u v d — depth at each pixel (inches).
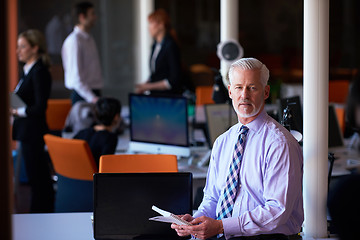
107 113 185.5
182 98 188.2
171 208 109.3
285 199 101.3
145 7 445.1
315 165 121.0
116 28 537.0
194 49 614.2
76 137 187.9
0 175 63.1
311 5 118.3
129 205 109.3
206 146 222.8
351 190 60.7
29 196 263.3
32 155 214.7
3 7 62.6
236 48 232.1
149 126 195.2
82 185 176.4
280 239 105.9
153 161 154.7
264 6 629.6
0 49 62.6
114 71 540.1
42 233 119.3
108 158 153.6
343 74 515.8
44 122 216.5
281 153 102.9
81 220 128.8
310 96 120.3
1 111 63.0
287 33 629.9
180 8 613.6
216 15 618.8
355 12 618.8
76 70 266.8
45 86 212.5
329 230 123.1
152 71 280.1
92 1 534.6
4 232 63.4
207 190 117.7
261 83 106.9
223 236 108.8
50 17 528.7
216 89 208.7
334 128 204.5
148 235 108.7
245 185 107.6
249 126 108.7
